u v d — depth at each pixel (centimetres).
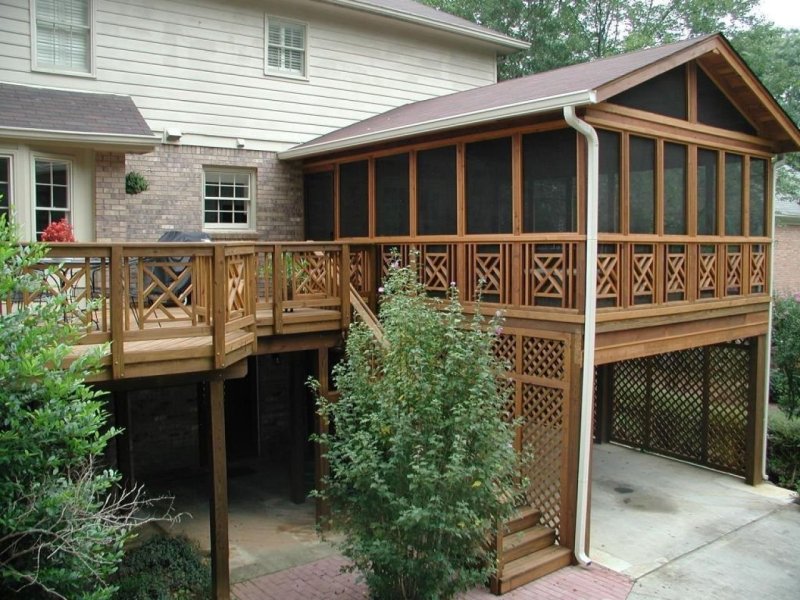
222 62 1027
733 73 824
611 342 727
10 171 774
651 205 765
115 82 936
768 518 844
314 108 1128
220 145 1027
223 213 1052
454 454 494
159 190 971
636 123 730
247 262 645
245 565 684
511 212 747
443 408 538
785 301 1228
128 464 862
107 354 518
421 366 545
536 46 2261
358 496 544
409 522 483
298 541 749
